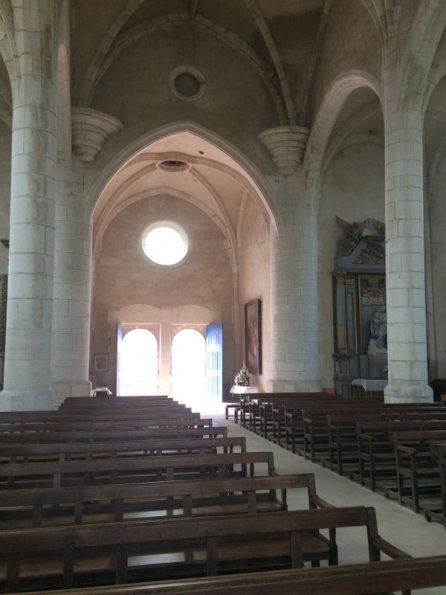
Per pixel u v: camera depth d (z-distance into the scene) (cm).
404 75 1257
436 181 2058
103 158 1791
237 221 2656
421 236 1246
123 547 335
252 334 2420
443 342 2005
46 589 370
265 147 1923
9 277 1029
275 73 1919
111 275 2581
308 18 1784
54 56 1078
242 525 344
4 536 314
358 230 2097
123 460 541
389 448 902
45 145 1048
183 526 335
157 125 1839
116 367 2495
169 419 898
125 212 2625
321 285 2066
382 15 1316
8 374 998
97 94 1806
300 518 355
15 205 1032
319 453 1127
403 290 1228
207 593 239
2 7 1035
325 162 1944
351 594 251
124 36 1822
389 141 1286
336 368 2023
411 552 559
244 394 1684
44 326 1023
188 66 1888
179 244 2689
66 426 823
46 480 634
